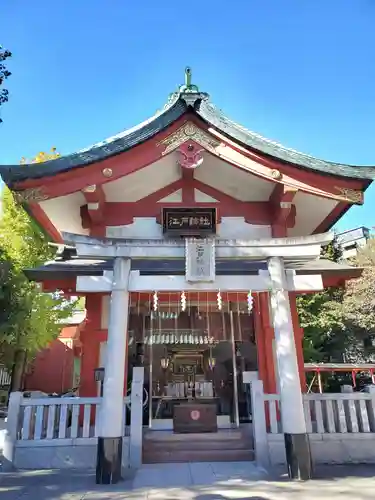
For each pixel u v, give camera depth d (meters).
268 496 5.01
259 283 6.88
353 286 21.08
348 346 22.50
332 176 8.59
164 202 10.22
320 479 5.99
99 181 8.49
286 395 6.29
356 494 5.07
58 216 10.13
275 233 9.90
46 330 16.72
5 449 7.13
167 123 8.78
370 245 24.47
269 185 9.78
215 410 9.09
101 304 9.21
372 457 7.48
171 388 11.40
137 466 7.00
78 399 7.50
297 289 6.95
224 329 10.48
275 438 7.31
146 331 10.47
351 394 7.91
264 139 8.96
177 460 7.50
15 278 15.27
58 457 7.15
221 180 10.09
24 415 7.38
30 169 8.08
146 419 10.09
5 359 16.84
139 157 8.70
